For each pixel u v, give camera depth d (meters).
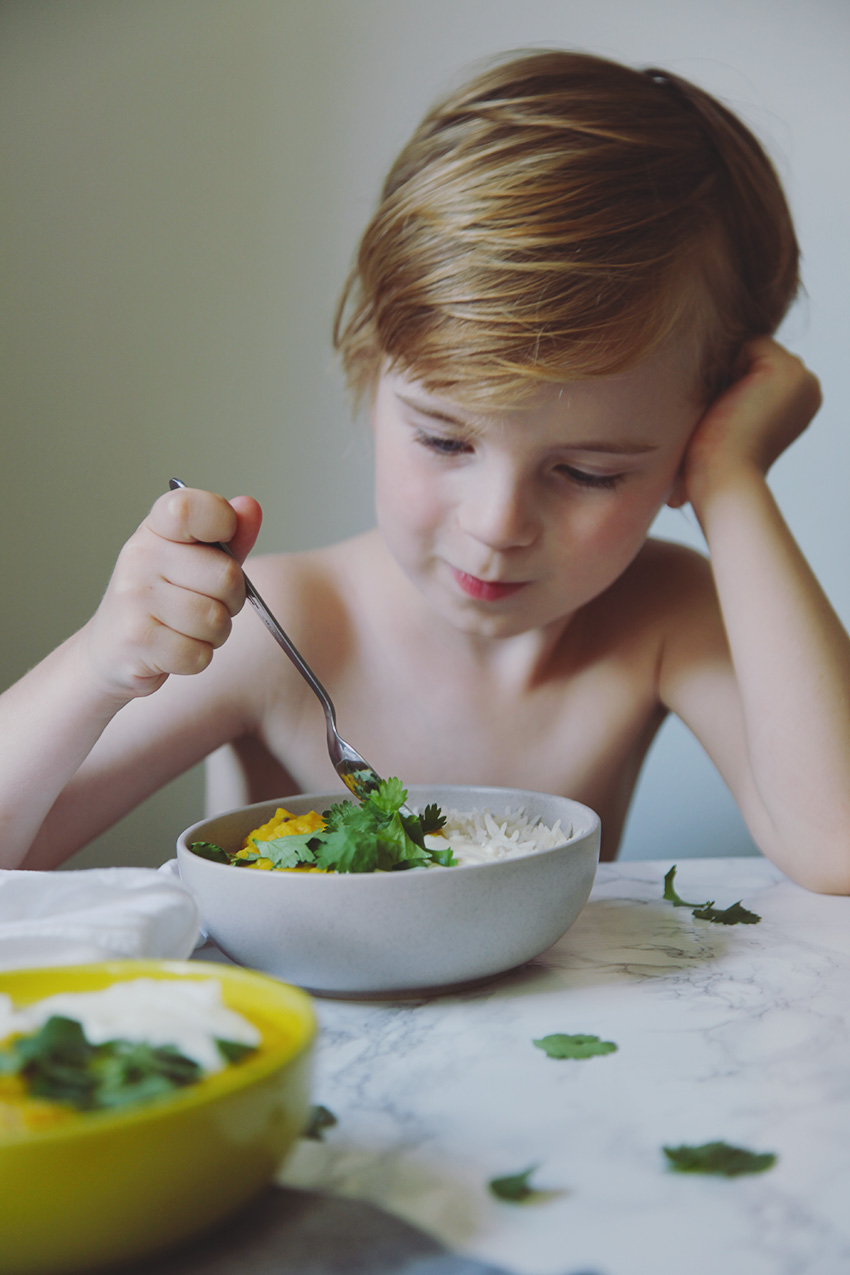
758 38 0.91
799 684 0.54
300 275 0.85
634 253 0.51
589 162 0.52
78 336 0.84
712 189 0.56
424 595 0.57
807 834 0.52
